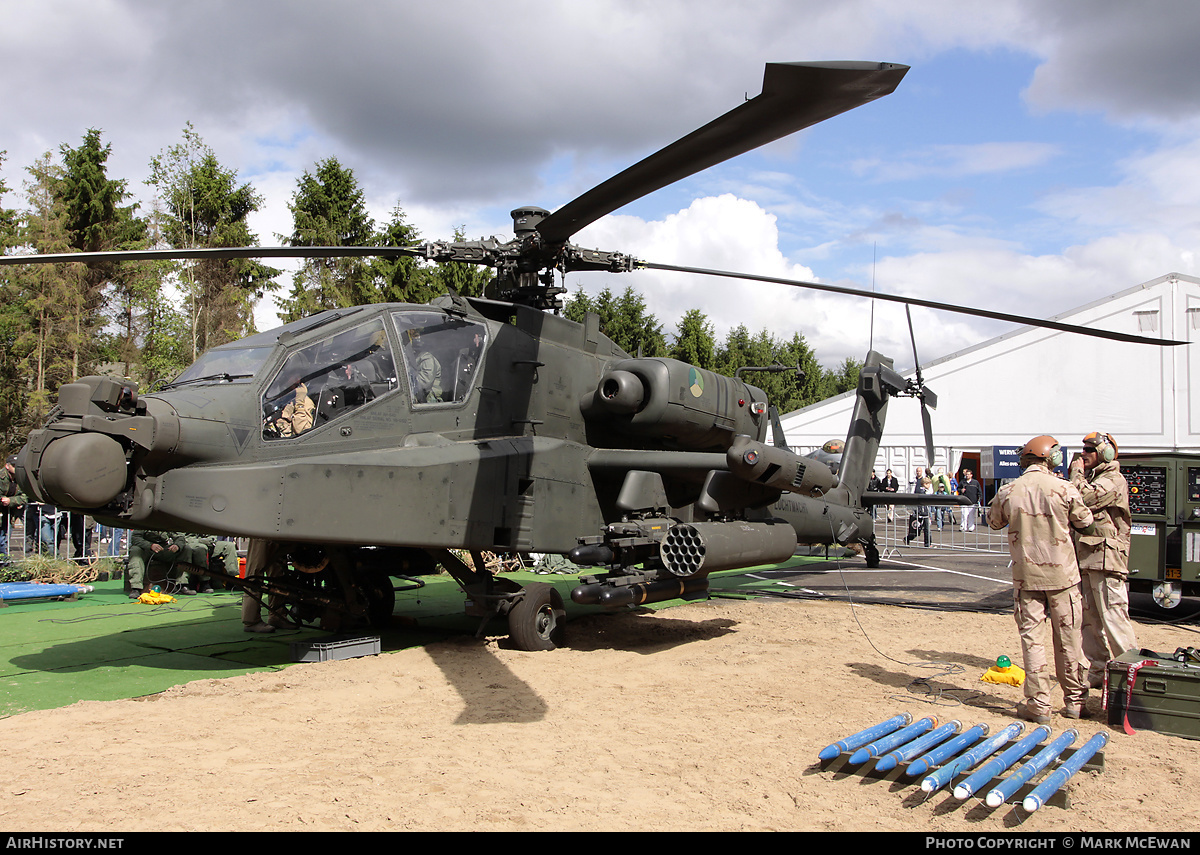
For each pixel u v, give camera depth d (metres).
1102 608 6.00
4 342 26.47
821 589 12.01
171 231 28.98
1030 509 5.16
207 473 5.51
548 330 8.41
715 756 4.36
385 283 24.84
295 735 4.70
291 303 25.83
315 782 3.91
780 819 3.52
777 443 11.39
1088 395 28.48
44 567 11.22
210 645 7.60
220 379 6.14
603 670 6.57
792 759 4.31
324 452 6.20
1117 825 3.50
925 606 10.23
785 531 8.79
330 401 6.35
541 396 8.19
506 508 7.33
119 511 5.52
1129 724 4.97
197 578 10.68
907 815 3.59
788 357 53.41
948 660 6.95
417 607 10.38
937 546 19.83
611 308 36.34
